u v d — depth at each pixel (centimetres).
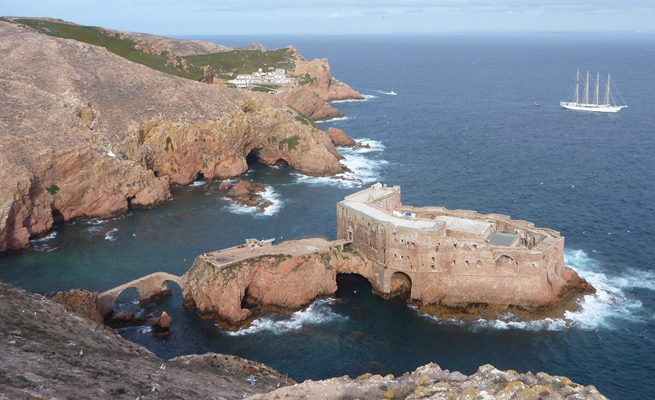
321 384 5022
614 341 8762
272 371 7325
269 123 19212
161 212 15075
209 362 7081
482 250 9681
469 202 14862
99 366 5344
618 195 15038
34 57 18862
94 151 14900
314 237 11775
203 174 18188
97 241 13125
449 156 19662
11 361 4847
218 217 14550
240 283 9794
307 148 18775
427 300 10069
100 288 10756
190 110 18375
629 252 11631
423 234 9881
